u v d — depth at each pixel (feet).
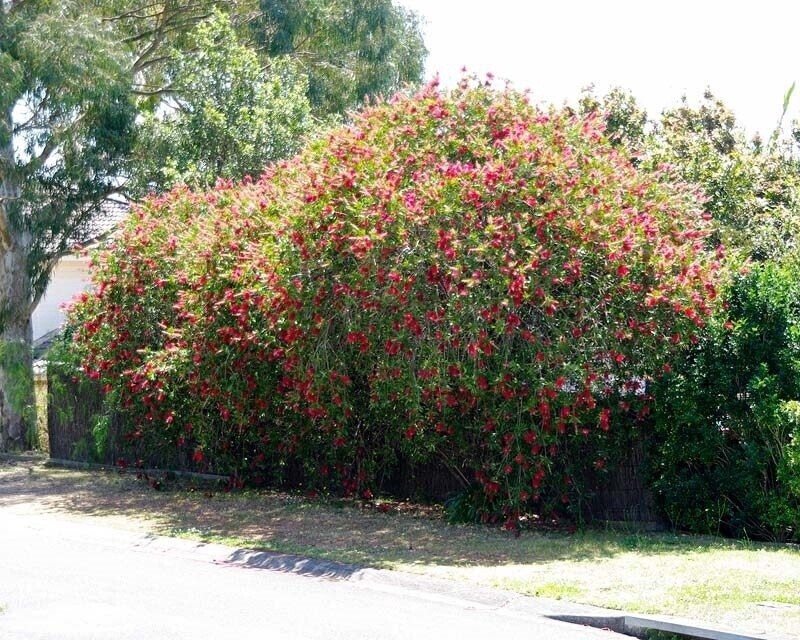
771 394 36.73
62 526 42.29
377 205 36.40
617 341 37.32
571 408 38.04
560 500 40.42
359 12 88.58
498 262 35.63
